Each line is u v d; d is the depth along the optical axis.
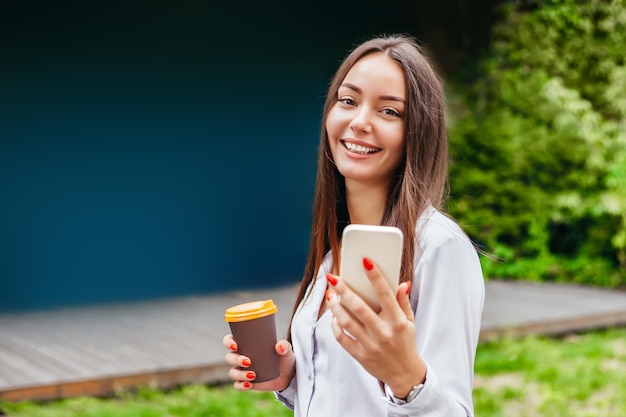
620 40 10.15
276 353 1.89
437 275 1.67
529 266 10.30
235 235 9.52
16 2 8.41
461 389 1.61
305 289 2.05
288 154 9.75
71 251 8.73
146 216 9.07
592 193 10.27
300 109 9.77
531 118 10.38
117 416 5.06
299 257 9.84
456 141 10.38
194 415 5.19
